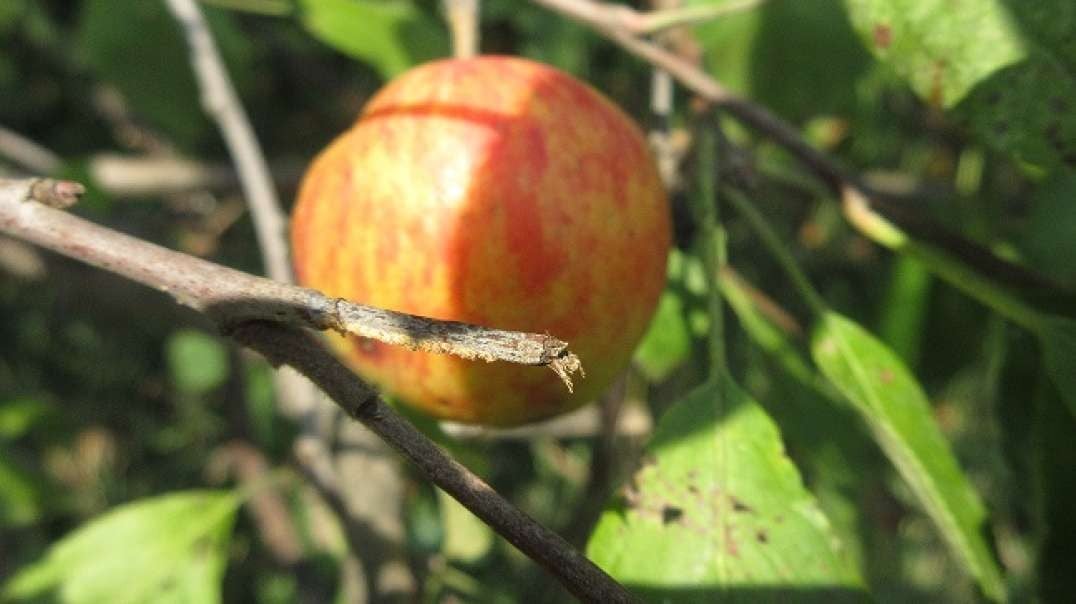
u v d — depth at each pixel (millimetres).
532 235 493
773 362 597
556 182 496
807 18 634
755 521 490
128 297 713
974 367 674
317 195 508
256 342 434
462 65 512
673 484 494
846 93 641
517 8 721
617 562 487
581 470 732
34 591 580
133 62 719
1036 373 547
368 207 498
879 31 502
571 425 654
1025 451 552
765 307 617
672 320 589
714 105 557
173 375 960
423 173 496
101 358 1037
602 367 510
